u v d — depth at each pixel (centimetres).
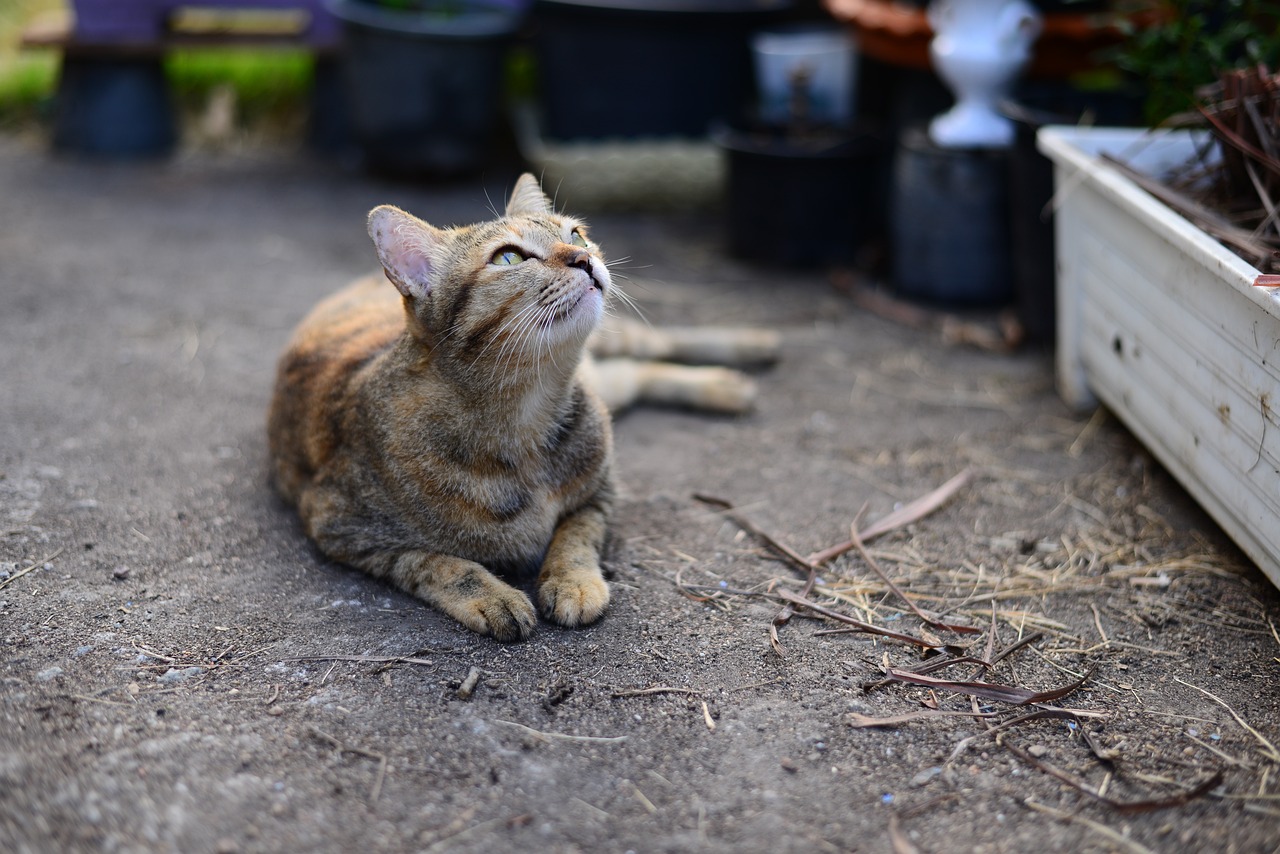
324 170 204
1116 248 131
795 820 100
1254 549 116
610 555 121
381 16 189
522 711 107
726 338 150
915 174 160
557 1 175
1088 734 106
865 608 116
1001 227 159
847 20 174
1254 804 101
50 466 129
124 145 205
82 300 159
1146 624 115
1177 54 142
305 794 101
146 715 105
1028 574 120
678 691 108
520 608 112
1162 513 126
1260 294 109
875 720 106
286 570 118
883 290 168
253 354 150
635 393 142
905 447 137
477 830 99
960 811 101
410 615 114
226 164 205
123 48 199
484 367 113
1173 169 135
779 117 177
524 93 213
